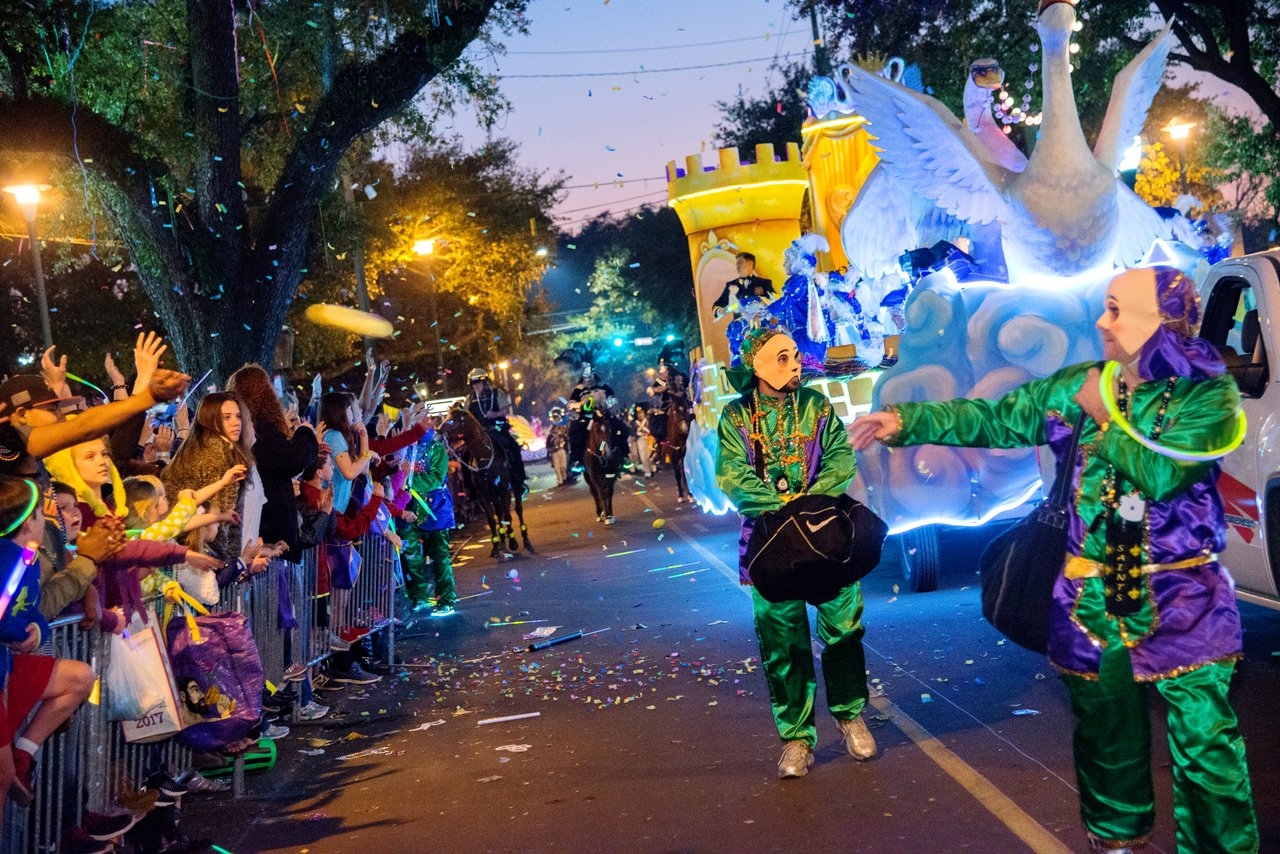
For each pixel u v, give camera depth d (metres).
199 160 19.80
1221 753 3.96
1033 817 5.15
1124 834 4.22
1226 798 3.95
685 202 18.22
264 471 7.75
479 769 6.97
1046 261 9.80
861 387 11.12
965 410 4.51
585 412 22.89
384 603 10.49
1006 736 6.38
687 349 58.56
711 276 17.98
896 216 11.57
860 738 6.24
